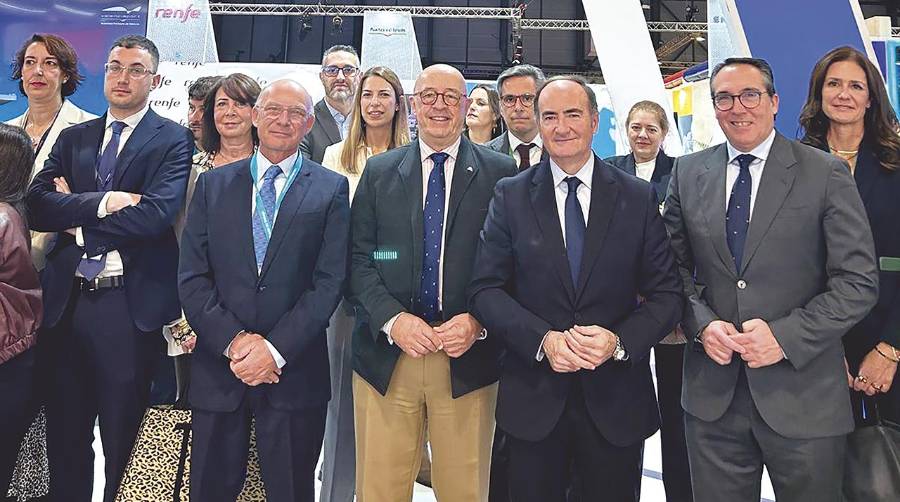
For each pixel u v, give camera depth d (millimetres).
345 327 2398
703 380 1751
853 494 1784
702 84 5855
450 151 2035
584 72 11734
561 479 1804
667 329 1731
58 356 2076
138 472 1982
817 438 1626
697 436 1769
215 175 1997
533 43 11680
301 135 1986
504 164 2080
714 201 1771
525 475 1775
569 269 1772
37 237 2250
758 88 1710
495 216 1869
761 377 1653
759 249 1677
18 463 2059
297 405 1853
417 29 11617
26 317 1896
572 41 11711
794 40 2920
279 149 1957
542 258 1772
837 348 1705
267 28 11320
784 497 1682
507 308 1748
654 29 10008
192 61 5348
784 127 2887
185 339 2152
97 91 5516
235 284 1864
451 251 1938
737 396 1701
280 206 1921
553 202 1821
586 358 1635
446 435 1937
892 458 1746
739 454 1723
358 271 1969
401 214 1963
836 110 1936
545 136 1802
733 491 1723
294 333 1804
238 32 11320
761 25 2910
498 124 3426
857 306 1591
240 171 1997
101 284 2053
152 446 2000
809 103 2023
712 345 1665
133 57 2164
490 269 1836
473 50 11672
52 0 5520
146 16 5539
